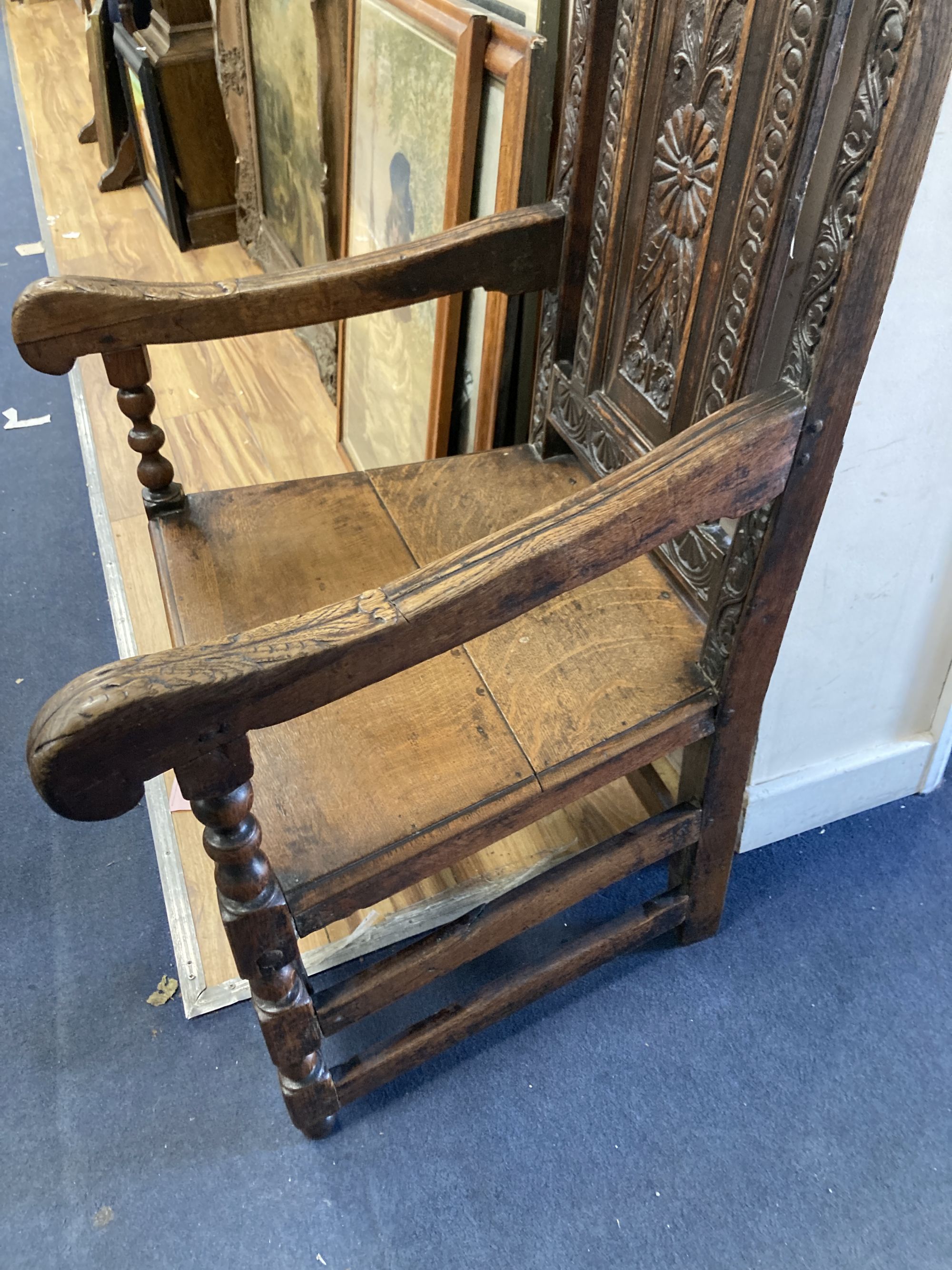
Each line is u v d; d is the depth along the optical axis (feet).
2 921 4.18
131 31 8.86
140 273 8.61
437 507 3.73
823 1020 3.80
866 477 3.12
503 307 4.17
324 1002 2.96
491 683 3.05
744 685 2.94
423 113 4.39
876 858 4.35
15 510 6.31
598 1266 3.20
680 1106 3.58
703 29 2.63
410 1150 3.48
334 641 2.15
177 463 6.59
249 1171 3.44
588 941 3.55
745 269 2.60
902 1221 3.28
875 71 1.91
